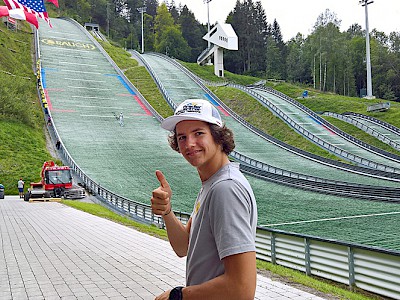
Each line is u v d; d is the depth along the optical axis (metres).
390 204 28.31
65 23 116.69
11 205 30.31
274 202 29.78
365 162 48.09
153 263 11.47
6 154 43.12
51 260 11.99
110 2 187.50
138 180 37.72
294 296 8.12
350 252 9.37
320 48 127.25
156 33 167.12
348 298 8.08
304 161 47.31
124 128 56.06
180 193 33.72
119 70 85.00
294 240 11.42
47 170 34.81
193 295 2.70
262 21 162.00
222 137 3.20
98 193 34.06
